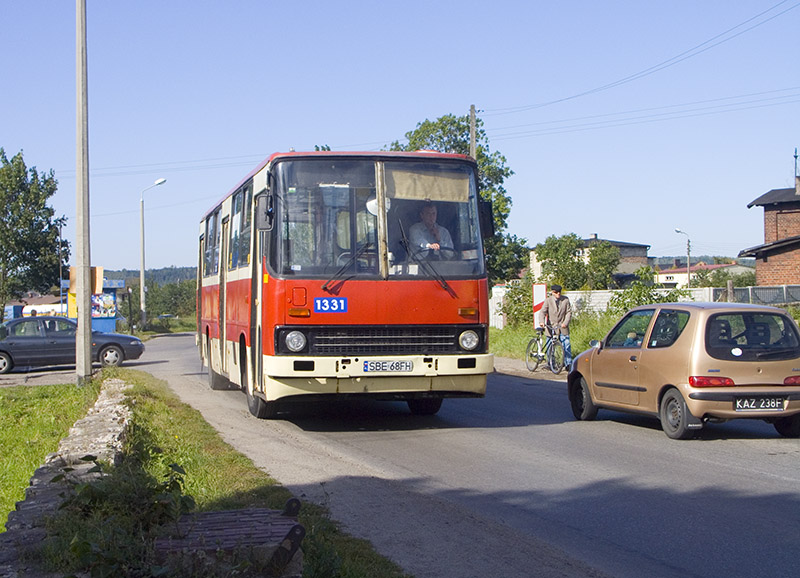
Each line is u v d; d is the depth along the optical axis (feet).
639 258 347.36
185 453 31.24
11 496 27.35
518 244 140.87
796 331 35.45
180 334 201.57
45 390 57.57
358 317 36.09
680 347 35.50
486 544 20.62
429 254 37.19
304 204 36.60
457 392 37.37
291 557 14.92
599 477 28.37
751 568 18.75
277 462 30.94
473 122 113.29
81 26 59.21
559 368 69.31
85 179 60.23
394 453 33.12
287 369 35.42
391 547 20.31
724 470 29.37
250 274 41.68
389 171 37.52
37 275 171.94
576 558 19.51
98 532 15.57
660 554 19.81
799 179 157.79
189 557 14.51
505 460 31.55
